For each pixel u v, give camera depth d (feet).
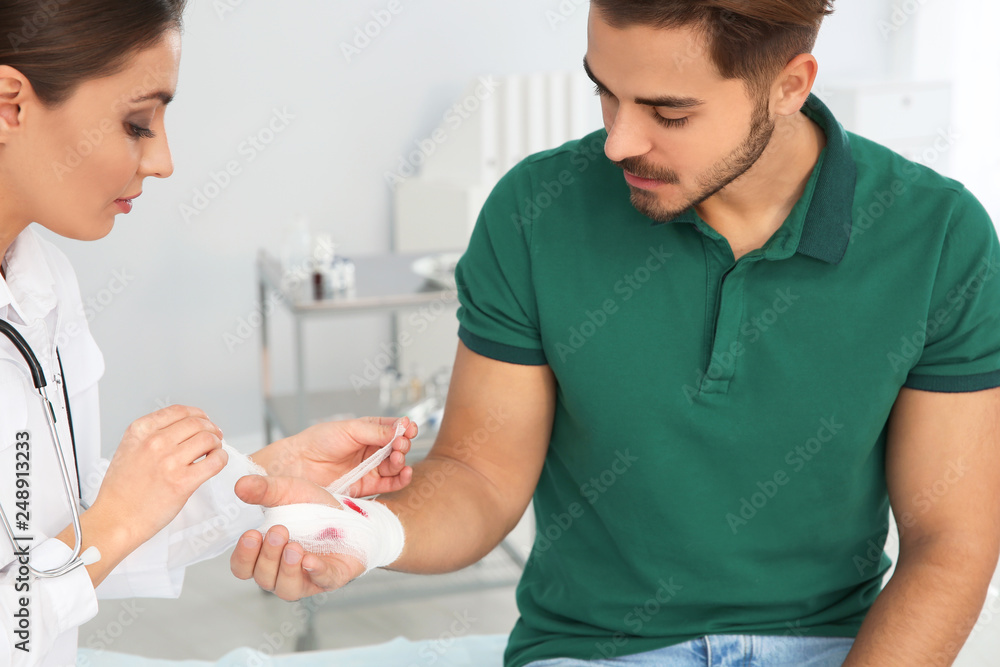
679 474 3.43
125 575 3.54
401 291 8.94
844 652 3.54
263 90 11.02
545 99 11.61
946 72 14.92
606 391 3.42
